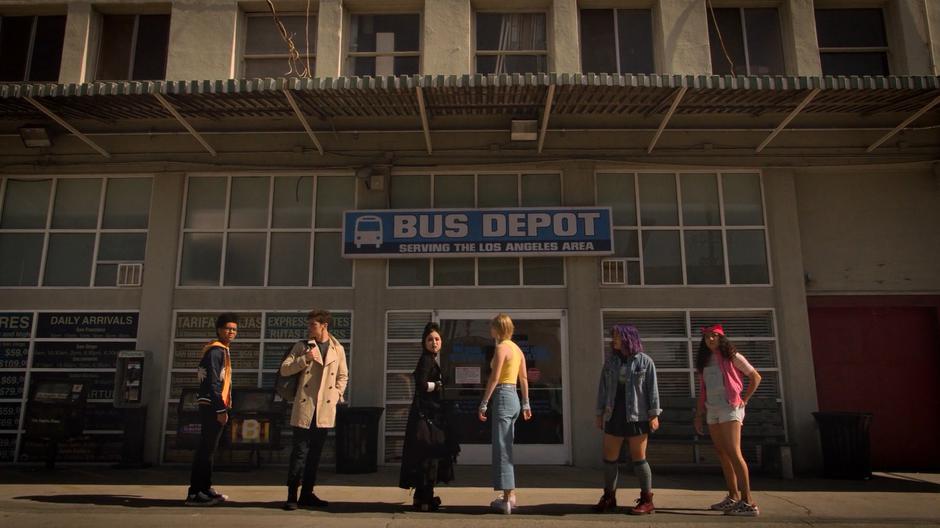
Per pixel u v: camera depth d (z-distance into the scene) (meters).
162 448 9.48
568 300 9.73
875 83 8.15
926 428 9.61
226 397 6.77
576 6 10.45
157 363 9.61
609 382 6.41
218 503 6.64
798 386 9.41
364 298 9.79
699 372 6.68
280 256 10.07
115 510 6.33
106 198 10.30
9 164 10.23
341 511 6.33
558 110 9.32
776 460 8.73
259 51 10.68
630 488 7.81
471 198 10.17
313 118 9.69
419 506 6.36
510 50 10.55
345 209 10.18
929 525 5.99
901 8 10.34
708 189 10.17
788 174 10.04
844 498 7.22
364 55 10.59
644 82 8.21
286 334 9.79
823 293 9.90
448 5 10.41
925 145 10.01
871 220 10.07
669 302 9.74
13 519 5.96
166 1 10.55
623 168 10.19
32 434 9.03
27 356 9.78
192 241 10.12
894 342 9.86
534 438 9.44
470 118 9.74
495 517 6.09
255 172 10.25
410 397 9.61
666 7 10.35
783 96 8.65
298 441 6.49
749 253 9.98
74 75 10.38
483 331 9.73
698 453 9.38
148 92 8.34
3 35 10.82
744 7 10.66
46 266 10.13
